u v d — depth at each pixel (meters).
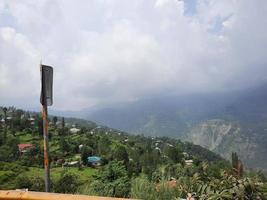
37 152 59.41
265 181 4.60
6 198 2.49
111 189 6.34
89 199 2.47
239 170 4.93
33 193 2.52
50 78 3.98
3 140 78.62
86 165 60.28
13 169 41.25
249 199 4.39
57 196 2.49
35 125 99.38
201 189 4.83
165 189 5.65
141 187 5.89
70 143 88.19
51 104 4.00
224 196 4.39
